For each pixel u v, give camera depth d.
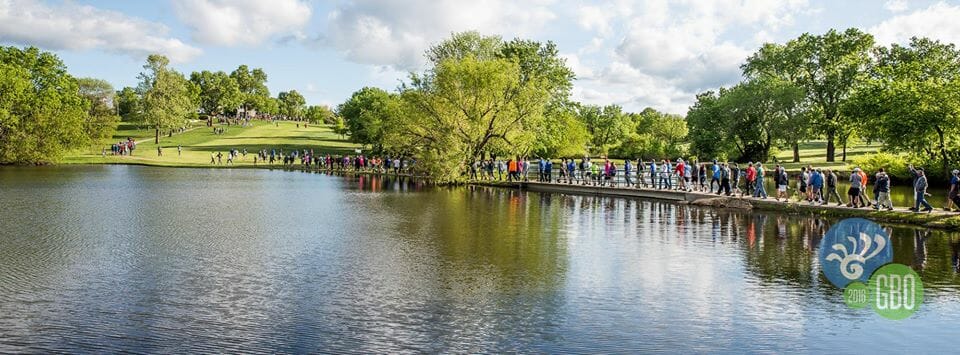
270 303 14.33
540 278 16.94
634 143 113.25
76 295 14.80
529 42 68.06
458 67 51.81
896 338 12.35
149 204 34.47
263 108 198.25
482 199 39.44
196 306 14.03
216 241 22.34
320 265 18.38
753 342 12.08
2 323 12.66
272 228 25.67
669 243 22.41
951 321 13.38
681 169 39.78
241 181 54.44
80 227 25.38
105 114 94.44
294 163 86.94
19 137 71.56
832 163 66.31
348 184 52.41
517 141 52.62
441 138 51.69
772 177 58.72
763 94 68.75
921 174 26.88
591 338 12.21
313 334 12.23
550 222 27.94
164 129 121.19
